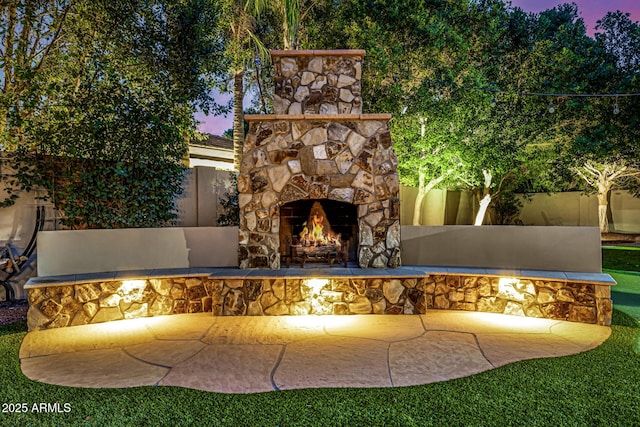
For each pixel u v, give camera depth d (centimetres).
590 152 1078
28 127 636
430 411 296
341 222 692
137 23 715
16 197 650
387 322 539
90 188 680
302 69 669
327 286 579
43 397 325
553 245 617
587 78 1025
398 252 642
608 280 525
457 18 1087
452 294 605
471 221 1716
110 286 561
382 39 990
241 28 1062
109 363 403
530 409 297
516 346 443
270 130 644
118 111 685
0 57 652
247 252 646
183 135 870
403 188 1354
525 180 1628
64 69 782
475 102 1008
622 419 281
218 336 487
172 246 667
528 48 1168
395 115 1009
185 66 763
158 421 285
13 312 598
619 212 1783
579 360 397
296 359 410
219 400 318
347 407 304
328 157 638
